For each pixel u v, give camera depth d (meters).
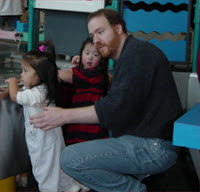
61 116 1.29
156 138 1.33
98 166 1.36
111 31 1.39
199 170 1.81
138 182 1.41
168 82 1.32
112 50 1.42
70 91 1.75
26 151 1.61
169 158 1.35
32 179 1.83
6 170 1.51
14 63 2.12
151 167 1.35
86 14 2.43
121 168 1.37
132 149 1.33
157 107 1.31
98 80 1.67
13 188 1.61
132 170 1.37
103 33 1.39
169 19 2.31
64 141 1.72
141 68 1.27
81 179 1.40
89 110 1.29
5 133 1.49
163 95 1.31
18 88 1.52
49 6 2.50
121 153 1.35
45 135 1.50
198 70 1.49
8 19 3.56
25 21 3.48
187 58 2.34
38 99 1.46
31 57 1.49
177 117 1.34
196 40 2.28
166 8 2.45
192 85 1.94
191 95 1.95
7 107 1.48
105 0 2.45
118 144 1.37
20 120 1.54
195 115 1.15
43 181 1.53
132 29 2.39
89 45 1.66
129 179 1.40
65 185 1.60
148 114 1.32
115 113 1.27
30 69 1.48
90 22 1.41
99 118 1.28
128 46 1.32
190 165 2.09
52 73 1.50
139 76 1.26
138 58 1.27
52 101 1.55
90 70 1.66
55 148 1.54
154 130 1.32
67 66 2.29
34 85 1.49
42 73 1.48
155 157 1.33
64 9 2.45
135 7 2.46
